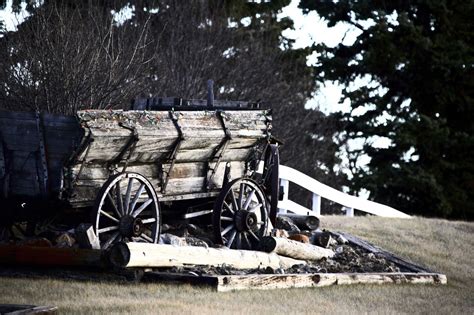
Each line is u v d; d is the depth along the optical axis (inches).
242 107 1601.9
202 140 1450.5
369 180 3513.8
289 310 1146.7
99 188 1332.4
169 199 1439.5
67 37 1972.2
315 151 3390.7
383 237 1909.4
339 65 3720.5
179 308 1080.2
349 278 1418.6
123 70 2018.9
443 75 3634.4
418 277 1519.4
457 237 2009.1
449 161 3663.9
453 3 3727.9
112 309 1053.8
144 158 1382.9
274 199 1605.6
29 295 1117.1
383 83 3757.4
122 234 1330.0
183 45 2901.1
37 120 1299.2
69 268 1282.0
